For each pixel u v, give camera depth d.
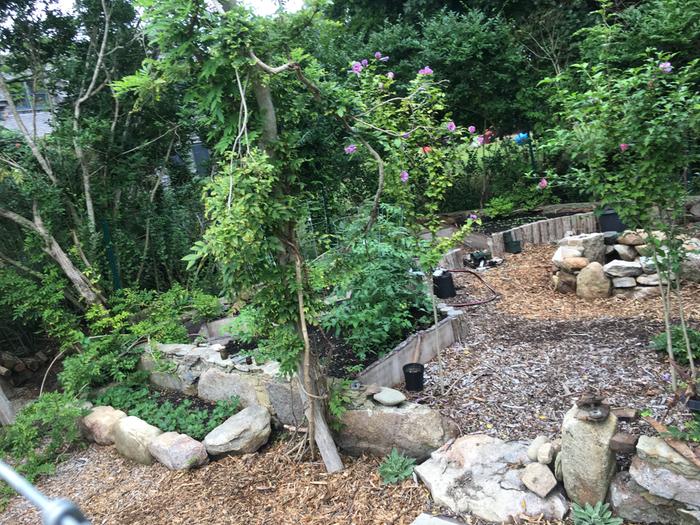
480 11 9.04
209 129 3.67
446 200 9.43
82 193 6.08
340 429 3.22
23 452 3.86
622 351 3.76
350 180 6.08
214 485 3.17
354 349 3.97
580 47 7.04
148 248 6.75
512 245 7.21
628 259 5.63
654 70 2.55
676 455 2.11
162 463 3.51
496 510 2.41
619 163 2.95
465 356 4.09
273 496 2.96
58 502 0.87
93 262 5.64
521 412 3.15
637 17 6.77
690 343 3.37
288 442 3.48
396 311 4.23
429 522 2.46
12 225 5.89
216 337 5.26
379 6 10.28
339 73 6.44
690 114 2.46
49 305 5.08
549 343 4.12
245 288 2.79
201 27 2.53
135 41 6.55
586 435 2.30
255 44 2.58
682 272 4.92
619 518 2.25
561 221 7.73
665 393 3.04
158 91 2.77
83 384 4.60
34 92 6.06
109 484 3.47
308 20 2.75
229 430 3.48
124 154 6.32
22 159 5.75
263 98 2.70
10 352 6.18
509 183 9.50
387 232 3.64
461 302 5.43
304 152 3.19
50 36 6.28
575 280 5.40
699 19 6.10
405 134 2.95
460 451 2.79
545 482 2.43
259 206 2.50
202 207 7.36
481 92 8.40
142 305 5.61
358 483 2.92
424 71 3.20
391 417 3.03
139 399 4.53
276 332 2.98
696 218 5.78
